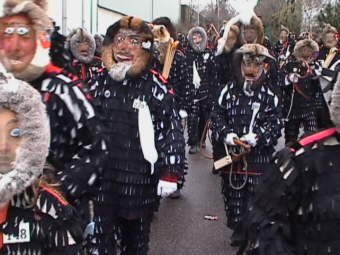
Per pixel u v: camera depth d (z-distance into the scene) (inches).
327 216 96.0
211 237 236.7
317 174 97.3
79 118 115.1
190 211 272.2
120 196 164.6
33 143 86.7
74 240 92.4
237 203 210.2
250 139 201.6
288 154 99.5
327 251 96.3
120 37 166.7
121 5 1015.6
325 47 459.8
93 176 115.4
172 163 165.2
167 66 239.1
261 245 98.0
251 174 205.5
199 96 357.7
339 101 95.5
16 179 85.6
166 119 168.4
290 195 98.6
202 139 404.2
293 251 98.8
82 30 285.7
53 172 112.2
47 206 90.1
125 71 163.9
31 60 111.9
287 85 348.2
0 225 88.8
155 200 172.4
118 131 163.6
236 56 208.5
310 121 347.9
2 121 86.0
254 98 206.2
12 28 110.5
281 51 652.7
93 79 170.7
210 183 326.3
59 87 114.2
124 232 173.9
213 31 515.8
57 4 489.1
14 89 86.0
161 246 225.3
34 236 89.5
